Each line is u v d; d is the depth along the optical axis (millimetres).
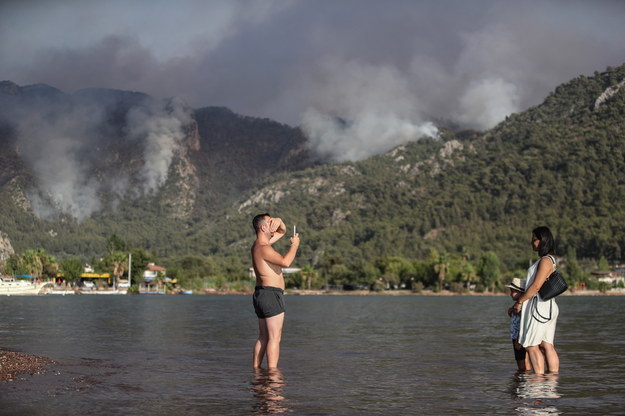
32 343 18500
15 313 42531
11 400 8828
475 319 39250
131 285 183500
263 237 12484
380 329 27750
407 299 129875
